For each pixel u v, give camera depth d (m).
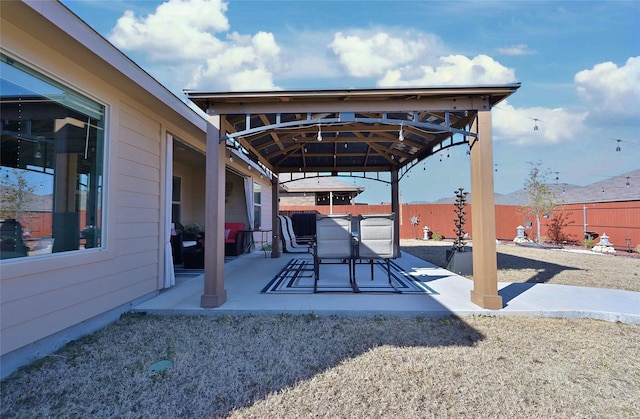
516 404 1.98
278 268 6.31
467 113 4.01
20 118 2.54
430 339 2.91
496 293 3.59
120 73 3.11
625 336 3.00
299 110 3.78
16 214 2.53
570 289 4.54
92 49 2.70
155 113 4.26
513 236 15.05
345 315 3.49
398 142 5.97
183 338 2.90
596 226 12.46
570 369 2.40
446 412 1.90
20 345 2.36
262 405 1.96
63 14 2.40
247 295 4.11
